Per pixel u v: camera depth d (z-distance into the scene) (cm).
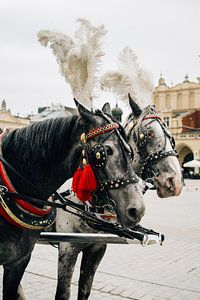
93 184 233
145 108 393
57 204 257
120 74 439
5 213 238
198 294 468
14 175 253
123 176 227
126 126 400
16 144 262
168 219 1134
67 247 325
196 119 5700
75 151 246
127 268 591
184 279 535
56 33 288
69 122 252
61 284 330
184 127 5500
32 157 255
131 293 470
